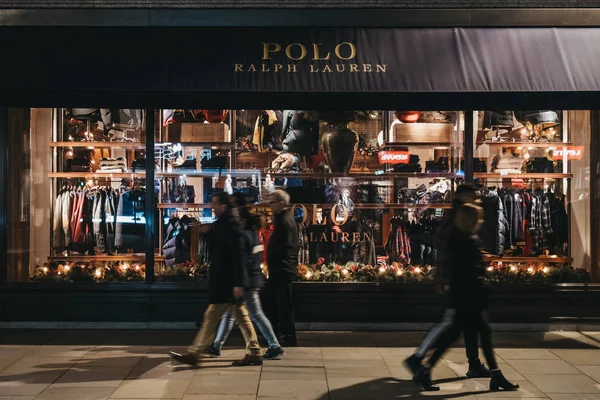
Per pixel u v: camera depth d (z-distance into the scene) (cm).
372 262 905
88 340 769
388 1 805
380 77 769
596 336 804
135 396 556
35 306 830
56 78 764
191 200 898
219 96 777
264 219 906
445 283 584
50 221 895
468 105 778
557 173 933
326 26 804
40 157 895
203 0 803
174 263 883
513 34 799
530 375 631
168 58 781
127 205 891
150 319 830
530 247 914
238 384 594
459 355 711
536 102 779
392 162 913
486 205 909
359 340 779
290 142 916
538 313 836
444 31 803
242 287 629
